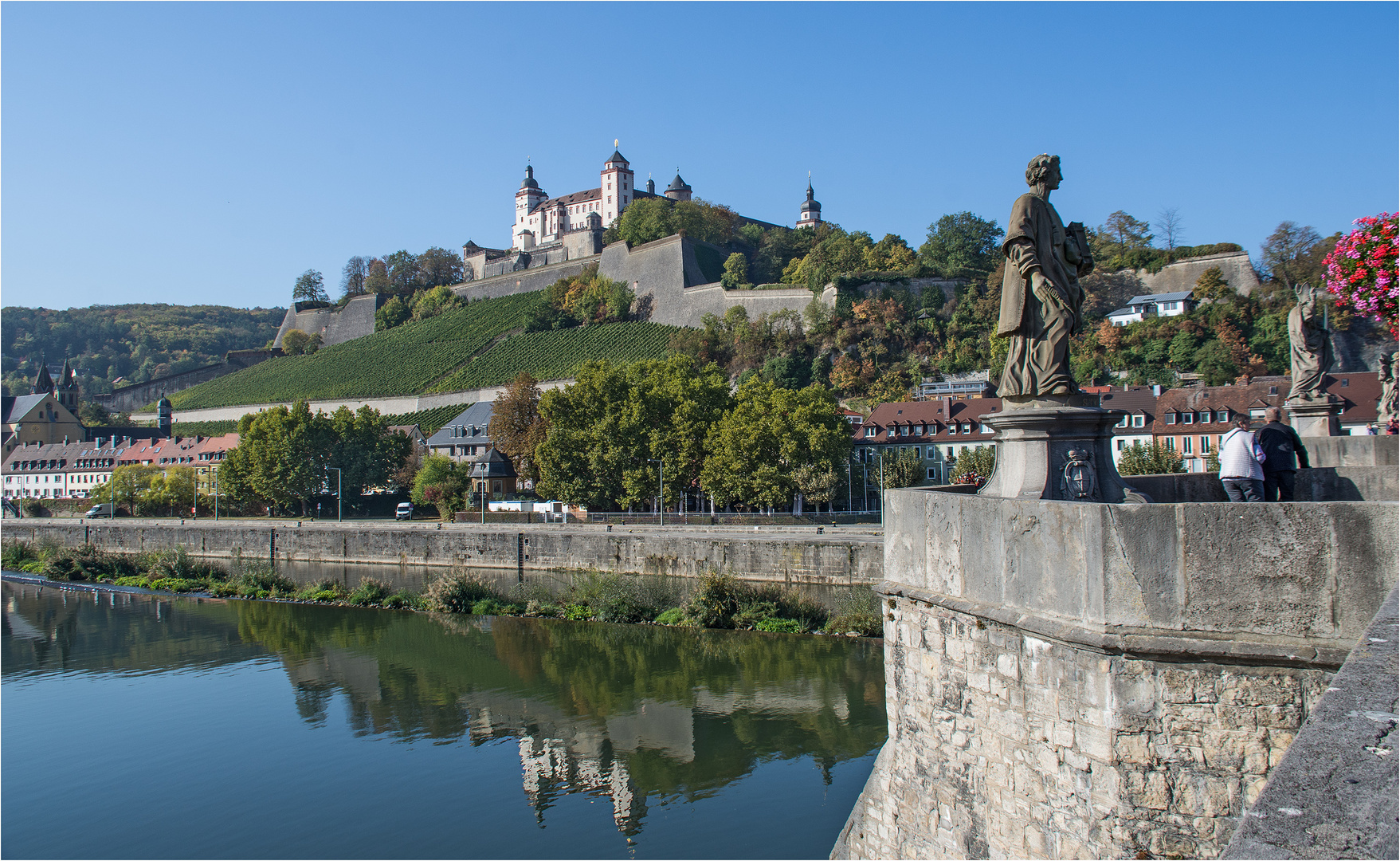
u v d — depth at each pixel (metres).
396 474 123.75
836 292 146.62
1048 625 8.20
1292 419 20.64
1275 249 128.12
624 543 74.00
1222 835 7.23
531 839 28.53
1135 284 134.12
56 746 37.97
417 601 64.00
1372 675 4.36
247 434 117.12
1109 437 11.04
